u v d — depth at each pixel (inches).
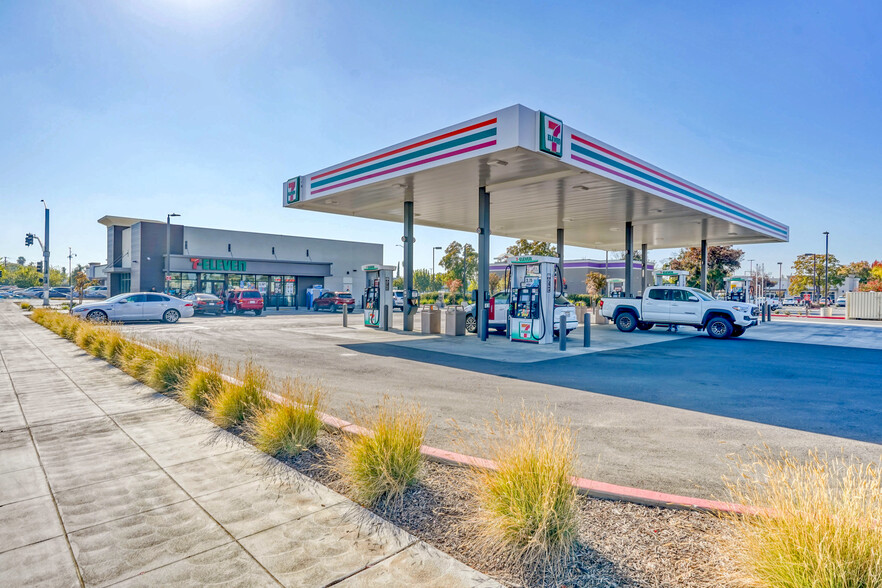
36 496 146.8
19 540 121.4
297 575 106.8
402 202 721.0
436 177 557.6
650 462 184.4
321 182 669.3
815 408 270.8
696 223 884.0
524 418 183.3
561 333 516.4
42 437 204.2
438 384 330.3
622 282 1615.4
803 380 355.6
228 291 1296.8
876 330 816.3
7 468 169.3
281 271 1569.9
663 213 789.9
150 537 122.8
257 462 175.2
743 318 650.8
